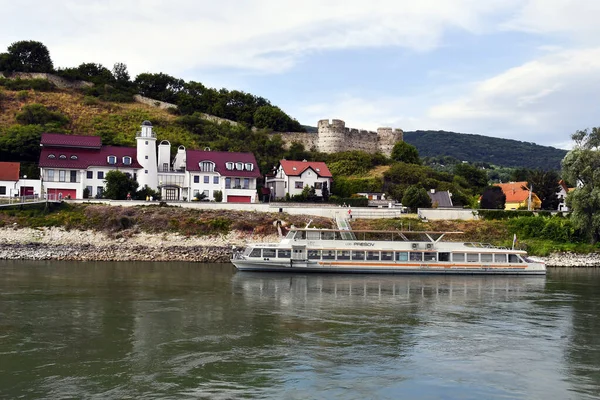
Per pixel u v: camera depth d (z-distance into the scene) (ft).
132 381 86.17
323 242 209.56
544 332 120.78
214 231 257.34
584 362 100.48
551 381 90.84
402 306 147.84
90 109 469.16
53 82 518.37
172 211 269.23
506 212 301.63
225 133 452.35
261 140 444.96
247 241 253.24
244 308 140.05
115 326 117.91
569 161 288.51
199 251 241.55
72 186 305.53
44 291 154.10
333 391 84.17
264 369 93.04
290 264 206.08
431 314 138.10
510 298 162.50
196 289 164.86
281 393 82.79
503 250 215.92
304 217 280.51
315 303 149.38
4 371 89.61
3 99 452.76
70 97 491.31
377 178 391.45
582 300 159.84
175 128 451.53
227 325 121.60
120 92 524.52
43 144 311.88
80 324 119.03
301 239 209.46
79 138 323.98
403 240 216.74
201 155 334.65
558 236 284.00
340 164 420.36
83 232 249.96
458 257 214.69
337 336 114.83
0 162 303.07
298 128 513.45
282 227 263.70
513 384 89.20
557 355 104.37
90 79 542.16
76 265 210.79
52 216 260.21
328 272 208.74
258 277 193.67
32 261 218.18
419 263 211.61
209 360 96.99
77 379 86.63
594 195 268.62
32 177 314.96
